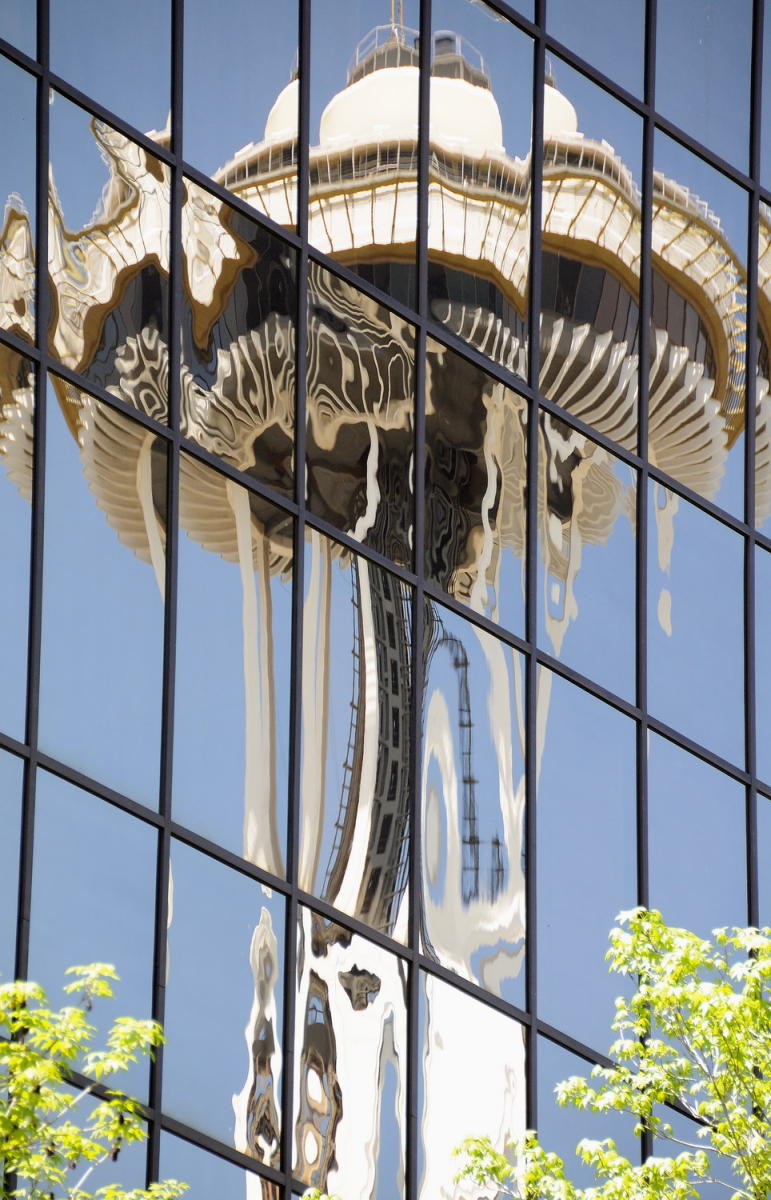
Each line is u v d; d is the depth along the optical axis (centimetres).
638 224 5978
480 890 5259
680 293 6059
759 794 5975
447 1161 5038
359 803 5075
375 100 5441
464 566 5406
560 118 5831
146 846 4669
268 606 4997
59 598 4644
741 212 6278
